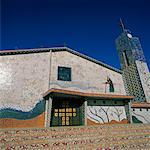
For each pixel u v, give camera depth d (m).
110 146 9.24
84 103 15.57
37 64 16.78
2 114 14.12
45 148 8.30
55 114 14.97
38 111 15.06
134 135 10.99
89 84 18.75
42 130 9.61
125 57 35.47
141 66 32.31
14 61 16.12
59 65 17.72
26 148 8.06
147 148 9.56
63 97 15.49
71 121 15.38
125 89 21.59
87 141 9.43
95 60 20.27
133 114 18.50
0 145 7.87
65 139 9.28
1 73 15.30
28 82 15.76
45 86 16.14
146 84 30.28
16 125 14.12
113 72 21.62
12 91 15.02
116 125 12.23
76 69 18.56
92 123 16.06
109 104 17.73
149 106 19.61
